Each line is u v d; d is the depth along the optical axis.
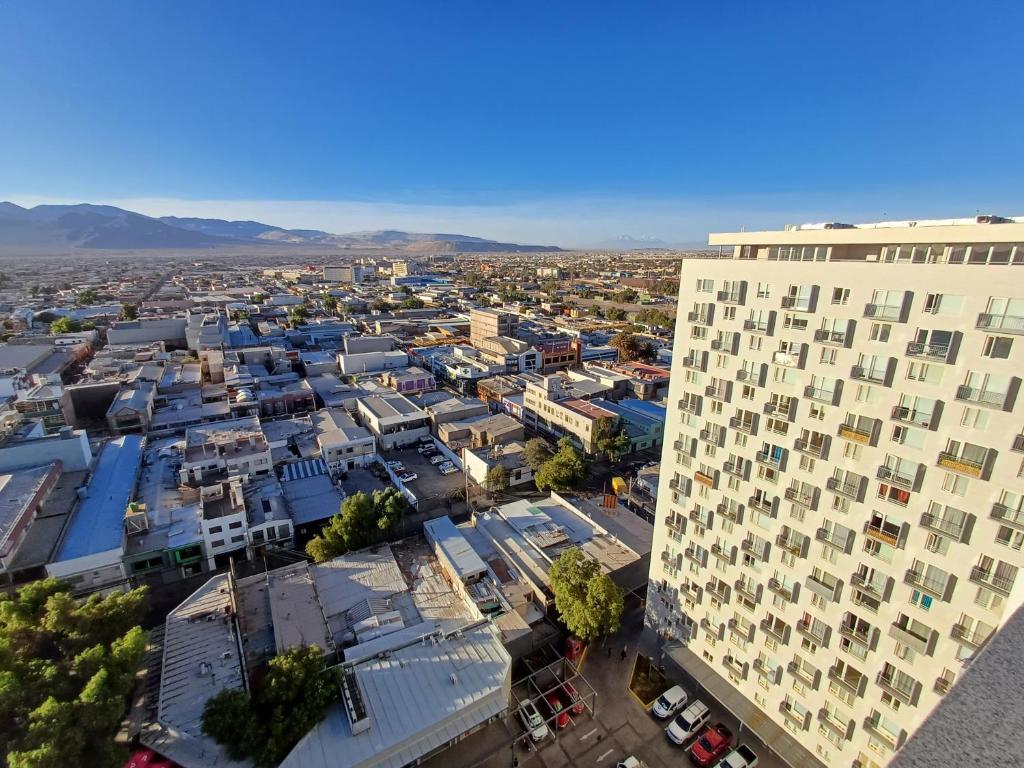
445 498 87.25
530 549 66.12
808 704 41.56
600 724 48.50
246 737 39.06
